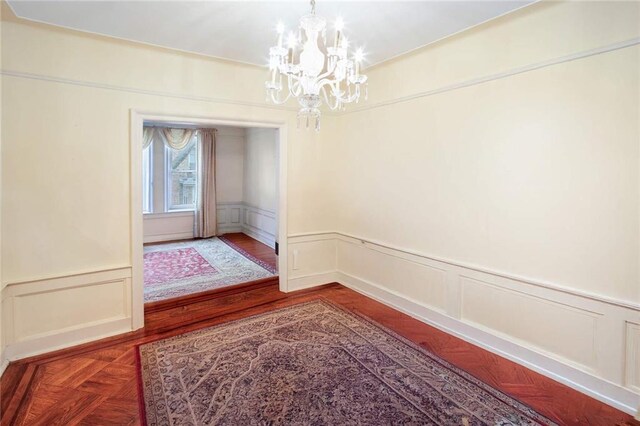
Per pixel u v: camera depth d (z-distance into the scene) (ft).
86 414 7.07
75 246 9.74
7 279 8.84
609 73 7.00
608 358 7.33
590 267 7.50
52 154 9.27
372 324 11.17
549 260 8.16
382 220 12.76
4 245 8.78
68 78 9.32
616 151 7.00
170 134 22.58
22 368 8.63
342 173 14.48
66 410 7.18
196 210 23.95
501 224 9.05
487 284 9.47
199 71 11.28
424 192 11.07
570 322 7.88
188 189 24.11
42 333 9.39
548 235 8.14
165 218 23.25
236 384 8.02
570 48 7.50
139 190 10.60
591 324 7.55
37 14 8.16
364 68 12.40
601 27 7.04
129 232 10.52
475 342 9.85
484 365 8.82
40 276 9.26
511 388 7.90
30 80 8.87
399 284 12.25
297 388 7.89
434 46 10.24
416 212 11.41
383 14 8.12
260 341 10.02
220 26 8.83
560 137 7.79
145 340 10.08
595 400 7.45
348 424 6.82
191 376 8.33
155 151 22.63
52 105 9.18
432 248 10.96
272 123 13.05
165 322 11.28
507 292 9.03
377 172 12.81
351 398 7.56
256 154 23.52
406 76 11.36
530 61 8.19
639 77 6.63
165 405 7.30
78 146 9.61
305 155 14.08
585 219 7.51
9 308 8.84
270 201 21.89
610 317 7.25
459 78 9.77
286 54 6.72
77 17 8.32
